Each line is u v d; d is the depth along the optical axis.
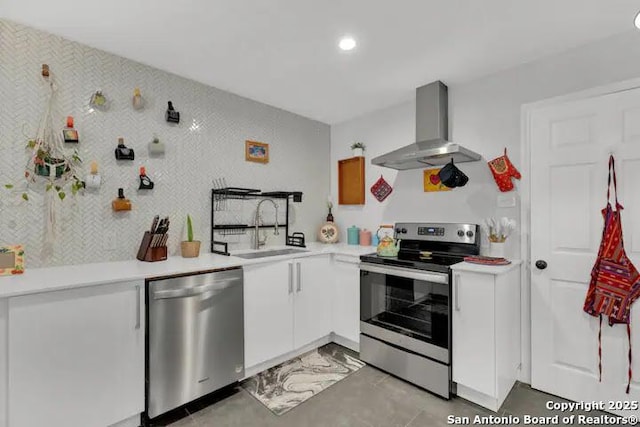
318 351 2.60
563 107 1.93
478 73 2.31
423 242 2.60
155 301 1.67
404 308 2.17
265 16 1.65
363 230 3.16
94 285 1.50
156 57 2.08
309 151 3.33
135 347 1.62
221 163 2.60
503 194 2.25
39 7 1.56
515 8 1.58
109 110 2.02
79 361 1.46
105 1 1.52
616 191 1.75
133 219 2.12
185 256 2.20
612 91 1.78
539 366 2.02
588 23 1.70
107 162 2.01
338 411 1.81
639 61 1.74
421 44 1.92
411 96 2.76
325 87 2.57
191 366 1.80
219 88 2.58
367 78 2.40
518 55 2.05
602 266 1.76
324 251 2.63
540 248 2.02
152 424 1.70
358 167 3.23
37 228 1.77
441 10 1.60
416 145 2.37
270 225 2.96
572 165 1.90
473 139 2.40
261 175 2.89
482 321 1.81
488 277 1.79
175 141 2.33
